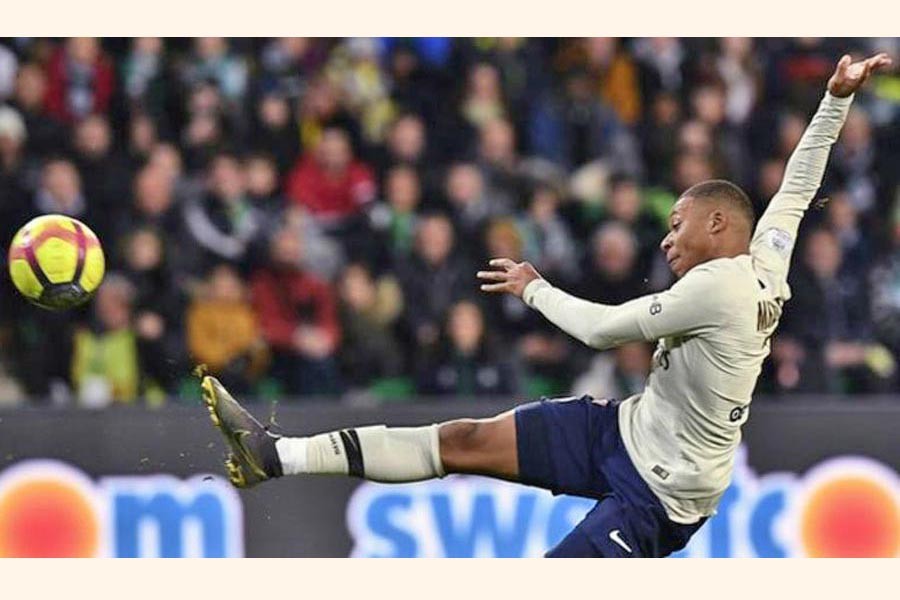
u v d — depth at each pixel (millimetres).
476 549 37344
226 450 37281
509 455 25547
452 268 45312
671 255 25594
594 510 25391
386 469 25344
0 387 43375
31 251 26047
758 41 53719
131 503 36969
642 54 52750
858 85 25781
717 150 50438
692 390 24875
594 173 49281
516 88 51562
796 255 46875
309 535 37281
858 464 38156
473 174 47406
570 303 25391
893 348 47875
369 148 49094
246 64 50000
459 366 43688
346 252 46812
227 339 44062
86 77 48531
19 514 36688
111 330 43719
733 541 37750
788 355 45625
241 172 46875
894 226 51156
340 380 44469
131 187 46344
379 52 51281
